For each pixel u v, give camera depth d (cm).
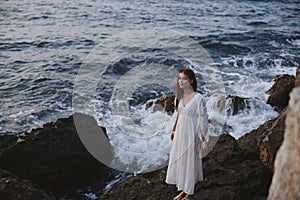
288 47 1477
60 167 603
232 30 1728
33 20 1800
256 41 1545
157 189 514
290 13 2233
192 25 1806
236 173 535
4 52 1318
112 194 515
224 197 495
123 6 2195
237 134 766
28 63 1208
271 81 1061
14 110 873
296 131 192
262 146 549
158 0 2444
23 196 480
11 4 2127
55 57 1266
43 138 613
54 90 990
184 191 464
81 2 2259
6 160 586
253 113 847
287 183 192
